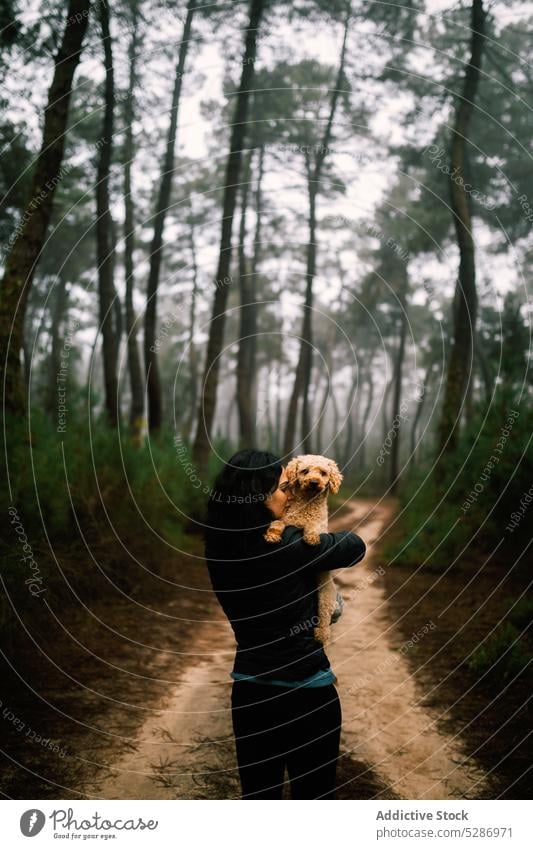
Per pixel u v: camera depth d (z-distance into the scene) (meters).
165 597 6.76
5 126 9.46
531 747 3.48
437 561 8.41
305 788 2.02
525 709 3.93
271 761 2.04
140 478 8.18
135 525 7.53
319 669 2.06
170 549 8.12
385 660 5.16
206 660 5.18
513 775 3.24
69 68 6.94
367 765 3.45
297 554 2.06
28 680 4.25
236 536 2.09
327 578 2.18
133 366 14.66
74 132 17.19
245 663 2.05
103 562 6.34
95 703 4.11
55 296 30.14
